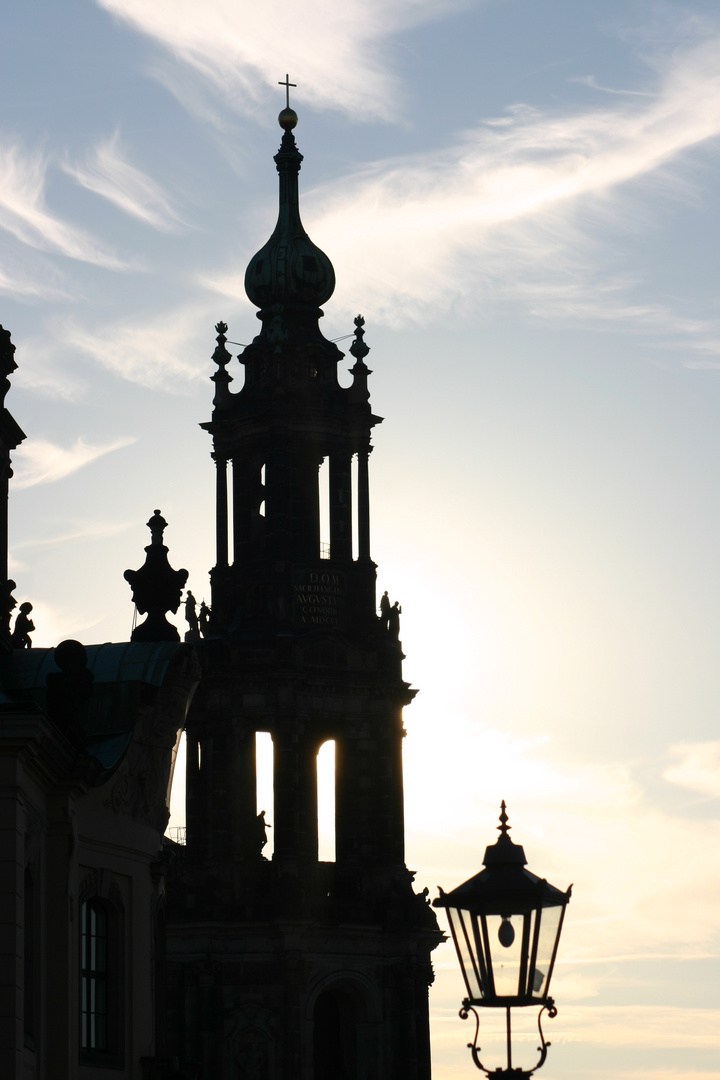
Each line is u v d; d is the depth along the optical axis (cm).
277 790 16175
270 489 16800
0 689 8269
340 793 16500
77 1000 7594
